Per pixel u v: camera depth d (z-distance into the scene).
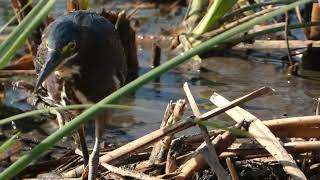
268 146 7.31
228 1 11.87
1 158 9.12
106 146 9.39
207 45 5.10
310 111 10.46
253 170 8.03
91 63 8.91
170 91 11.41
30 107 10.92
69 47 8.40
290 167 7.07
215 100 8.07
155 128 10.11
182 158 8.06
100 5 14.98
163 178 7.61
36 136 9.98
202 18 12.60
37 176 8.51
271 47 12.73
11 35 5.62
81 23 8.87
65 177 8.41
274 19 13.42
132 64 12.23
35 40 11.86
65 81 9.02
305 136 7.98
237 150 7.98
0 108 10.87
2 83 11.55
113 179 8.01
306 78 11.75
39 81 8.02
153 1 15.23
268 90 7.47
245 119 7.70
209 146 7.30
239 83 11.63
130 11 14.68
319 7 12.38
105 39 9.08
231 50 12.84
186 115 10.24
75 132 9.48
